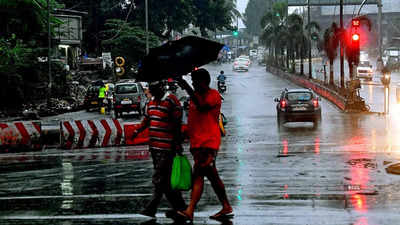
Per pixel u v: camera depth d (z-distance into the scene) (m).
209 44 10.45
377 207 11.59
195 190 10.50
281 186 14.45
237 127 36.03
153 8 108.56
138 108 46.94
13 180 16.64
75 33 87.19
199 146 10.44
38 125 27.72
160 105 10.86
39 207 12.19
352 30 51.41
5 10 52.03
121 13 109.88
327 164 18.84
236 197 12.95
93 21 108.88
